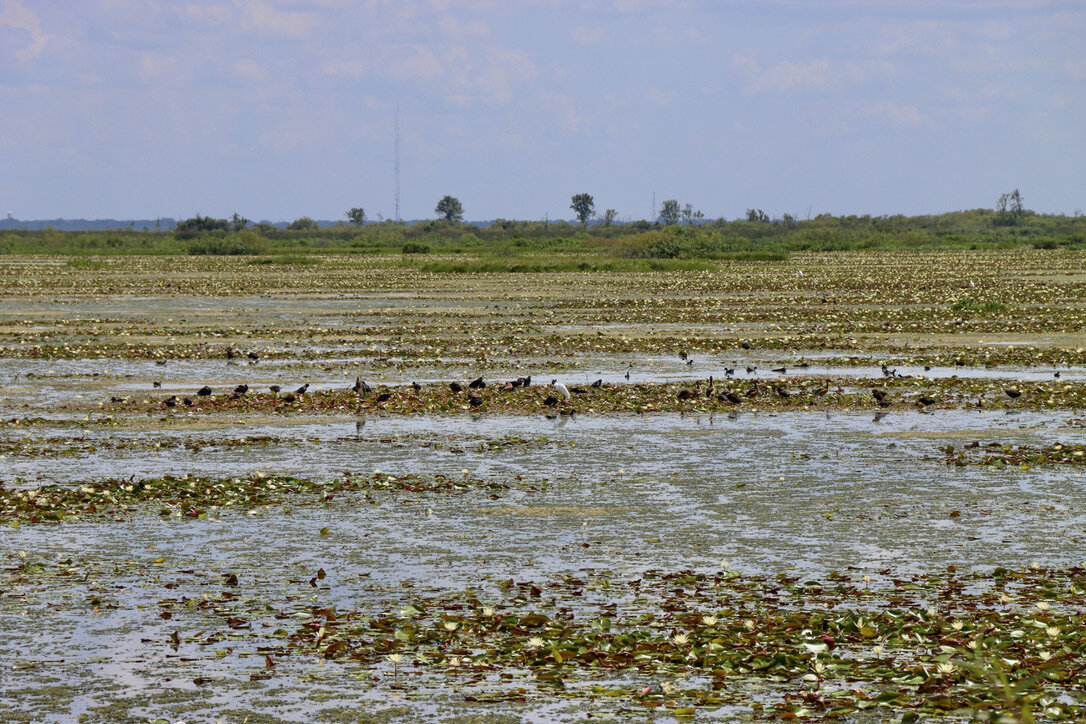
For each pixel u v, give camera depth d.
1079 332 76.62
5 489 33.06
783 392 49.59
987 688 18.00
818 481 34.03
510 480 34.31
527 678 19.12
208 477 34.88
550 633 20.84
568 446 39.69
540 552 26.72
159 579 24.72
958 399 49.72
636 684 18.83
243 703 18.11
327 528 28.89
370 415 46.38
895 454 37.94
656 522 29.44
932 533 28.22
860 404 48.31
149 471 35.81
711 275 149.75
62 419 45.25
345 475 35.16
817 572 25.02
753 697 18.17
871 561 25.83
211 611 22.59
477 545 27.34
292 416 46.16
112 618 22.19
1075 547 26.88
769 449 38.91
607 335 78.31
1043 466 35.88
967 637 20.28
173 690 18.62
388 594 23.62
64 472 35.62
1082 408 47.06
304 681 19.00
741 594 23.39
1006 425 43.28
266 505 31.38
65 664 19.80
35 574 25.08
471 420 45.28
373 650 20.33
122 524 29.38
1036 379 55.84
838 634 20.81
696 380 56.12
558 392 49.34
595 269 163.50
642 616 21.98
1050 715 17.03
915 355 66.25
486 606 22.72
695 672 19.30
